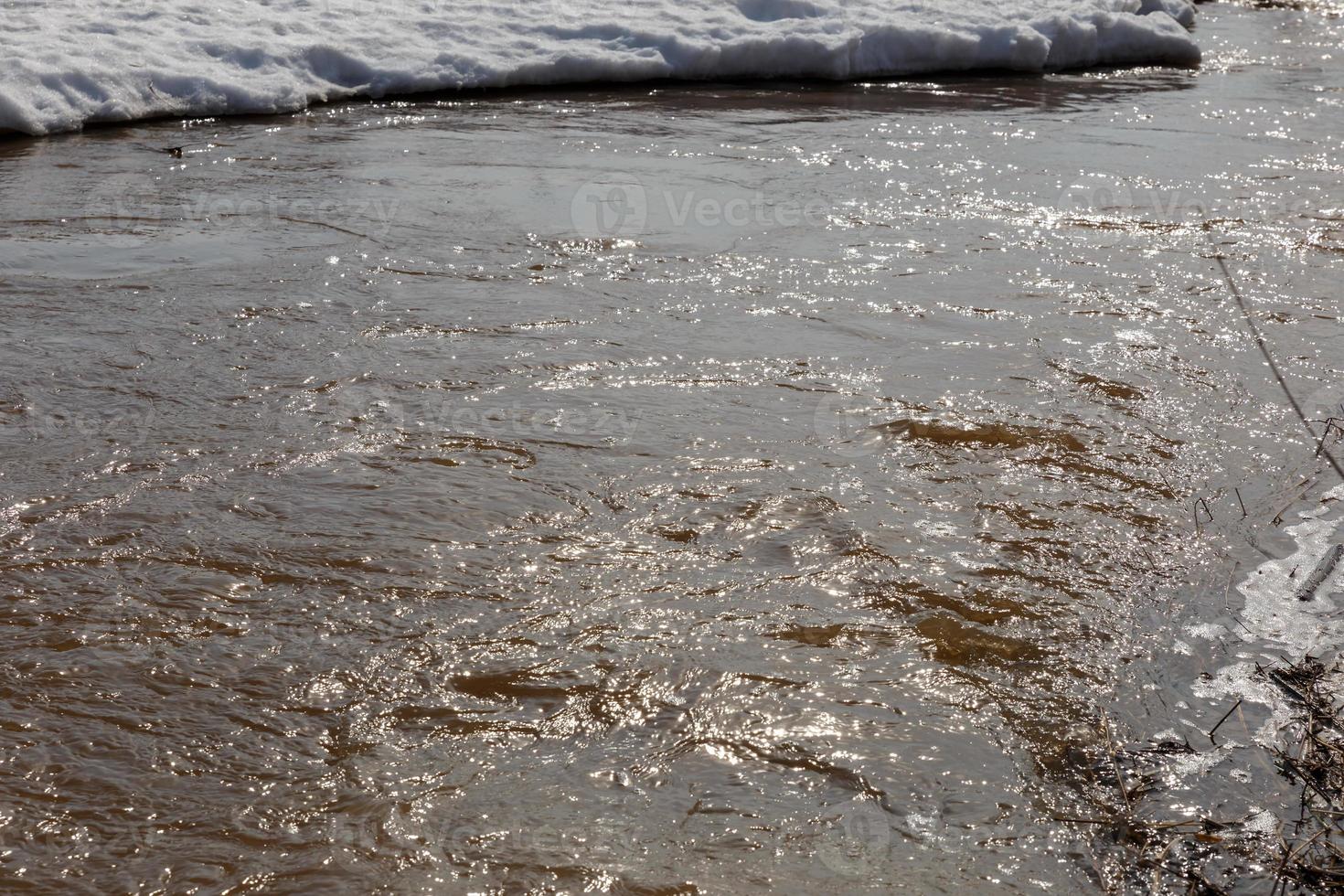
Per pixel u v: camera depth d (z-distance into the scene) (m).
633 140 7.18
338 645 2.53
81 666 2.45
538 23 9.52
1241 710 2.38
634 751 2.22
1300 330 4.43
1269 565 2.91
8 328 4.23
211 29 8.71
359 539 2.93
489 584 2.74
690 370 3.98
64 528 2.96
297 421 3.57
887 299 4.69
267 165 6.48
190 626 2.58
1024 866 1.97
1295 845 2.03
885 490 3.21
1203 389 3.91
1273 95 9.05
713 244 5.31
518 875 1.93
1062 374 3.99
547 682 2.41
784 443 3.46
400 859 1.96
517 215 5.66
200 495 3.13
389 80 8.42
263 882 1.91
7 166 6.38
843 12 10.13
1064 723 2.33
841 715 2.33
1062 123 7.93
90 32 8.41
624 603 2.68
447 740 2.25
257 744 2.23
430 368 3.96
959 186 6.34
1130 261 5.20
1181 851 2.01
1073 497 3.20
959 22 10.04
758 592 2.72
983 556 2.90
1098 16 10.40
